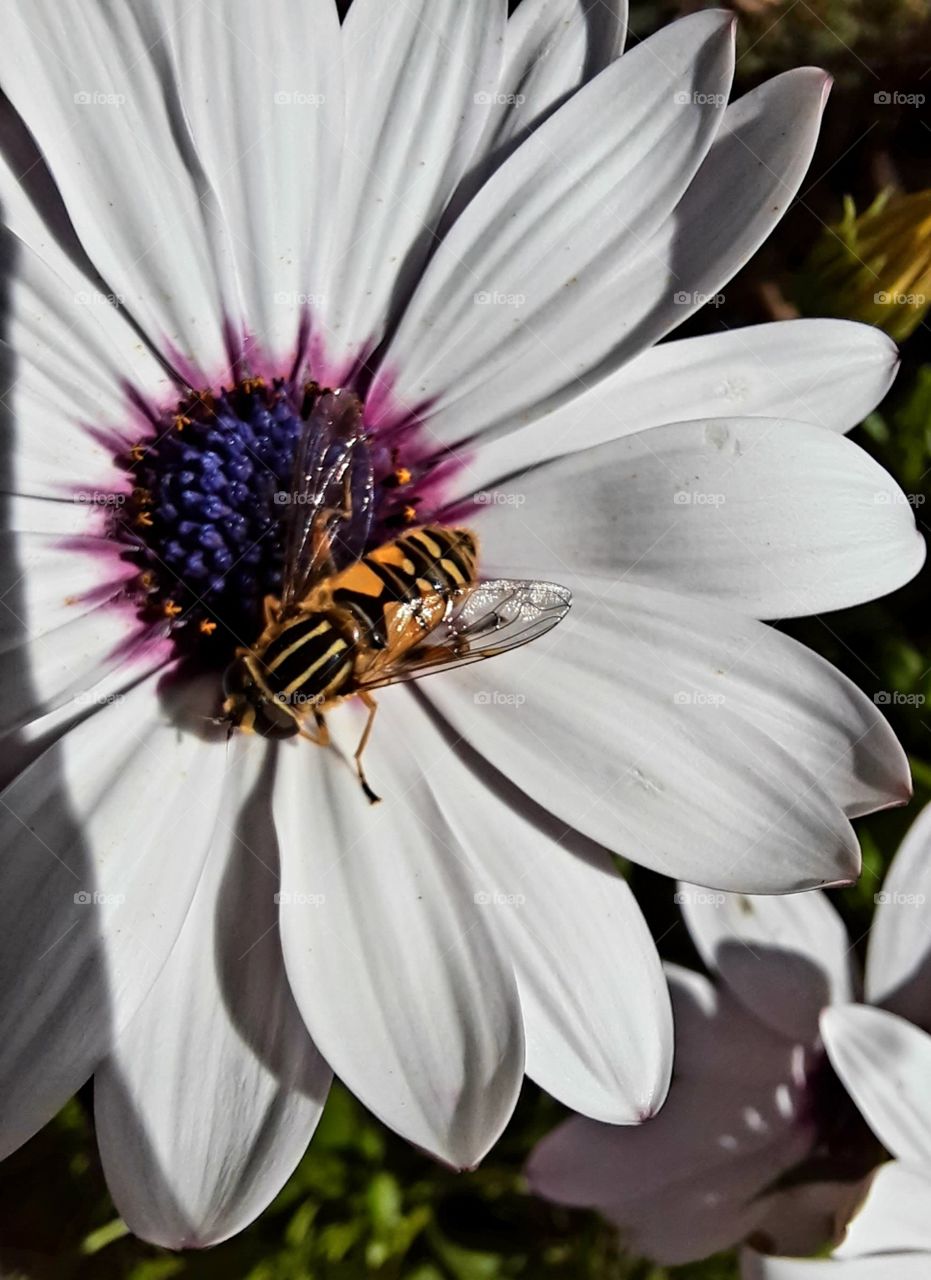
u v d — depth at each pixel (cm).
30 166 10
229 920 10
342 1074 10
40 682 10
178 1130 10
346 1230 13
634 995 11
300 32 10
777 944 12
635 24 13
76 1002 10
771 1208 12
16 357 10
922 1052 11
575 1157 12
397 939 10
